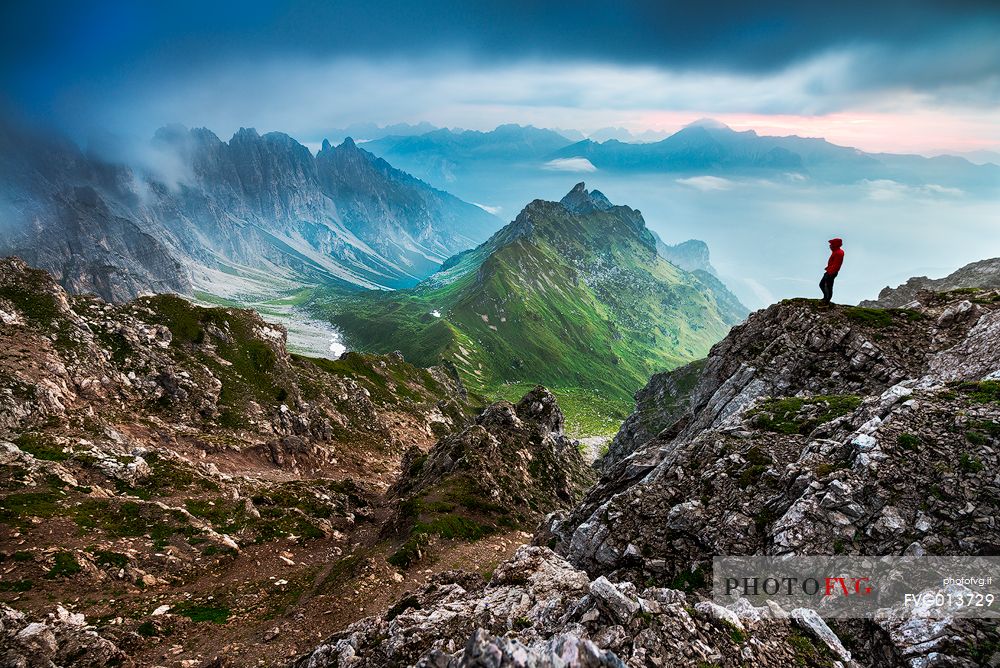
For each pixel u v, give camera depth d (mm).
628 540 22922
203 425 71938
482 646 11672
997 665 12422
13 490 37688
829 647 13781
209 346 88812
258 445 71562
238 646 27391
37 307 67625
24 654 21500
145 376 72188
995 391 20109
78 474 43656
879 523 17266
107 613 28578
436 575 23234
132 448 52656
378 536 48438
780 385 34938
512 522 51875
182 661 25609
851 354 33969
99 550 33750
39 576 29766
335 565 39844
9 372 53656
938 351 31344
